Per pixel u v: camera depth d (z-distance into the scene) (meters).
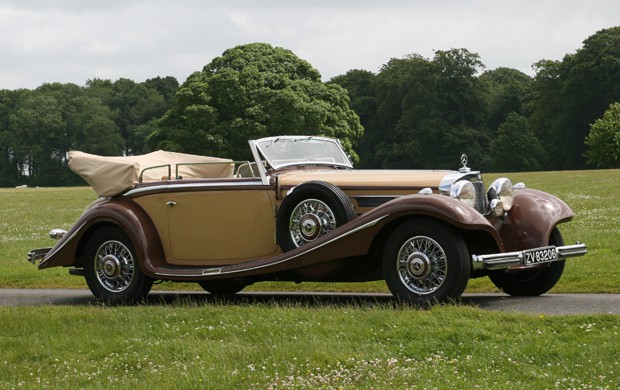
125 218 10.38
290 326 7.53
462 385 5.52
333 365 6.20
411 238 8.54
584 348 6.16
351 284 11.76
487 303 9.09
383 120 108.06
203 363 6.48
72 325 8.23
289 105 48.62
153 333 7.77
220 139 47.69
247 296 11.07
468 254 8.38
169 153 11.52
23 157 126.38
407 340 6.84
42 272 14.52
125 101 136.00
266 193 9.79
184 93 49.12
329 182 9.49
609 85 100.25
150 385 5.94
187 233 10.24
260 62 50.91
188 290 12.16
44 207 41.59
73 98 131.12
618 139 84.62
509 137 99.38
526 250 8.91
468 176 9.31
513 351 6.23
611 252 13.39
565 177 45.91
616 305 8.52
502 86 122.25
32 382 6.25
